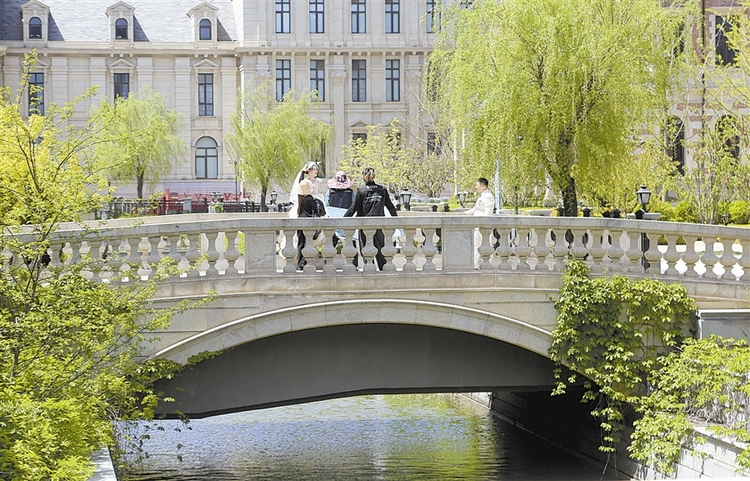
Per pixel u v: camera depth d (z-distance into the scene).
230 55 88.94
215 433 28.36
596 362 19.91
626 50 29.28
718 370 18.42
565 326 19.81
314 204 21.30
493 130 29.11
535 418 26.91
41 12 87.19
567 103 28.58
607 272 20.27
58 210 15.48
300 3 88.38
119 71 87.94
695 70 35.81
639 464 19.81
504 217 19.80
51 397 13.70
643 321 19.97
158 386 19.25
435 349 20.50
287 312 19.12
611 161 29.09
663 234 20.34
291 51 87.94
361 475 22.86
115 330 17.78
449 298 19.67
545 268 20.06
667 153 42.94
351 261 19.44
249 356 19.75
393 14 89.50
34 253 14.35
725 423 18.27
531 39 28.86
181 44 88.31
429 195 71.25
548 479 21.58
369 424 29.28
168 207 70.62
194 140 88.50
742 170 39.16
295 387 19.92
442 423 29.22
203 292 18.88
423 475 22.59
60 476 11.06
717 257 20.56
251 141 77.06
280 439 27.27
